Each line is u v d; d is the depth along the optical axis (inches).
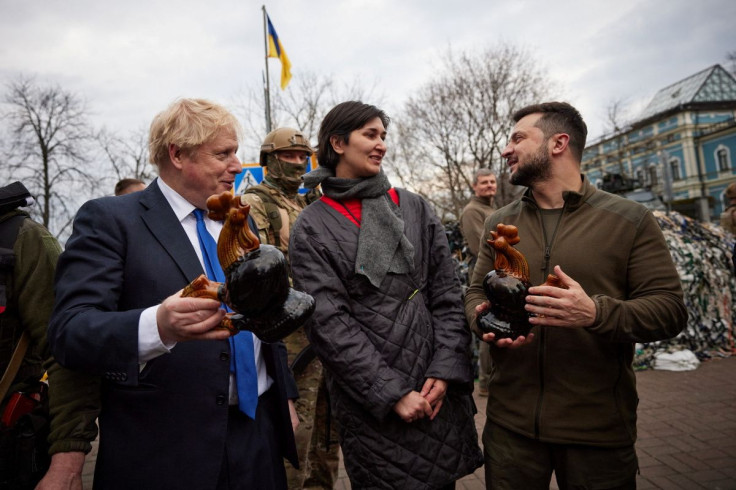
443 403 66.8
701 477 114.2
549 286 55.5
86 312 45.0
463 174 812.0
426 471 62.5
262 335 41.4
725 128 1440.7
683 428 142.3
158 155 55.5
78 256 49.1
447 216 912.9
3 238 57.0
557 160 68.9
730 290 236.7
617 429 62.0
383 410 59.7
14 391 57.2
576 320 55.1
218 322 40.3
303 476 91.4
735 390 172.2
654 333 58.1
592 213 65.5
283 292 40.1
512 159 72.1
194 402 49.9
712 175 1488.7
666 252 62.2
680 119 1542.8
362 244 65.6
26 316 56.4
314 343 63.7
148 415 49.0
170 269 51.6
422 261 71.9
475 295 74.2
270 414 60.7
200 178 54.2
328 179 71.1
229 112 56.7
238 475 51.9
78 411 49.6
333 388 67.9
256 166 185.8
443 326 69.6
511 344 57.9
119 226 51.7
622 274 63.3
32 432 53.7
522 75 772.6
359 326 65.4
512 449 66.6
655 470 118.7
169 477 47.9
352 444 64.7
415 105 824.3
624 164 1678.2
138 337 41.6
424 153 847.1
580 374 62.6
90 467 139.3
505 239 55.4
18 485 52.7
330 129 72.0
